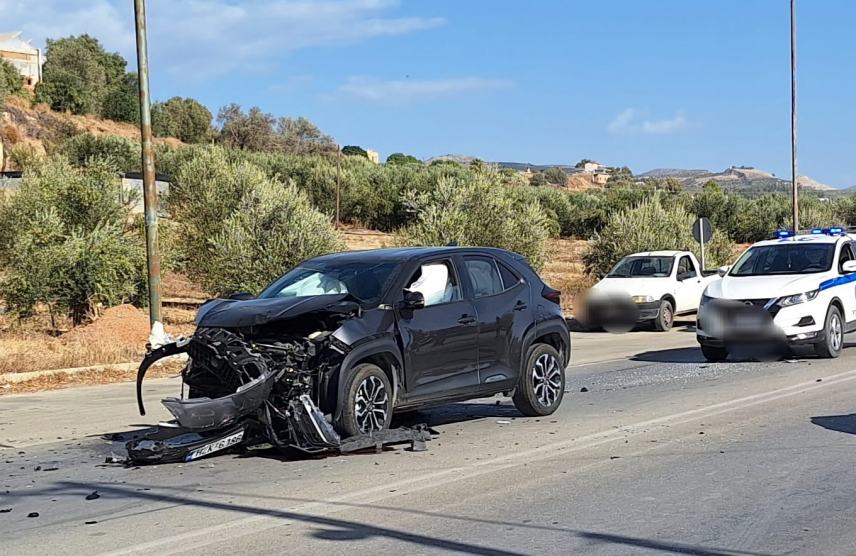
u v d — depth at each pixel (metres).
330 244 24.62
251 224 24.31
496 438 9.84
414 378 9.63
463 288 10.34
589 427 10.35
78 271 21.52
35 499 7.70
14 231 23.08
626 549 6.00
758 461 8.48
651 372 15.29
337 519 6.80
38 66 105.00
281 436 8.98
